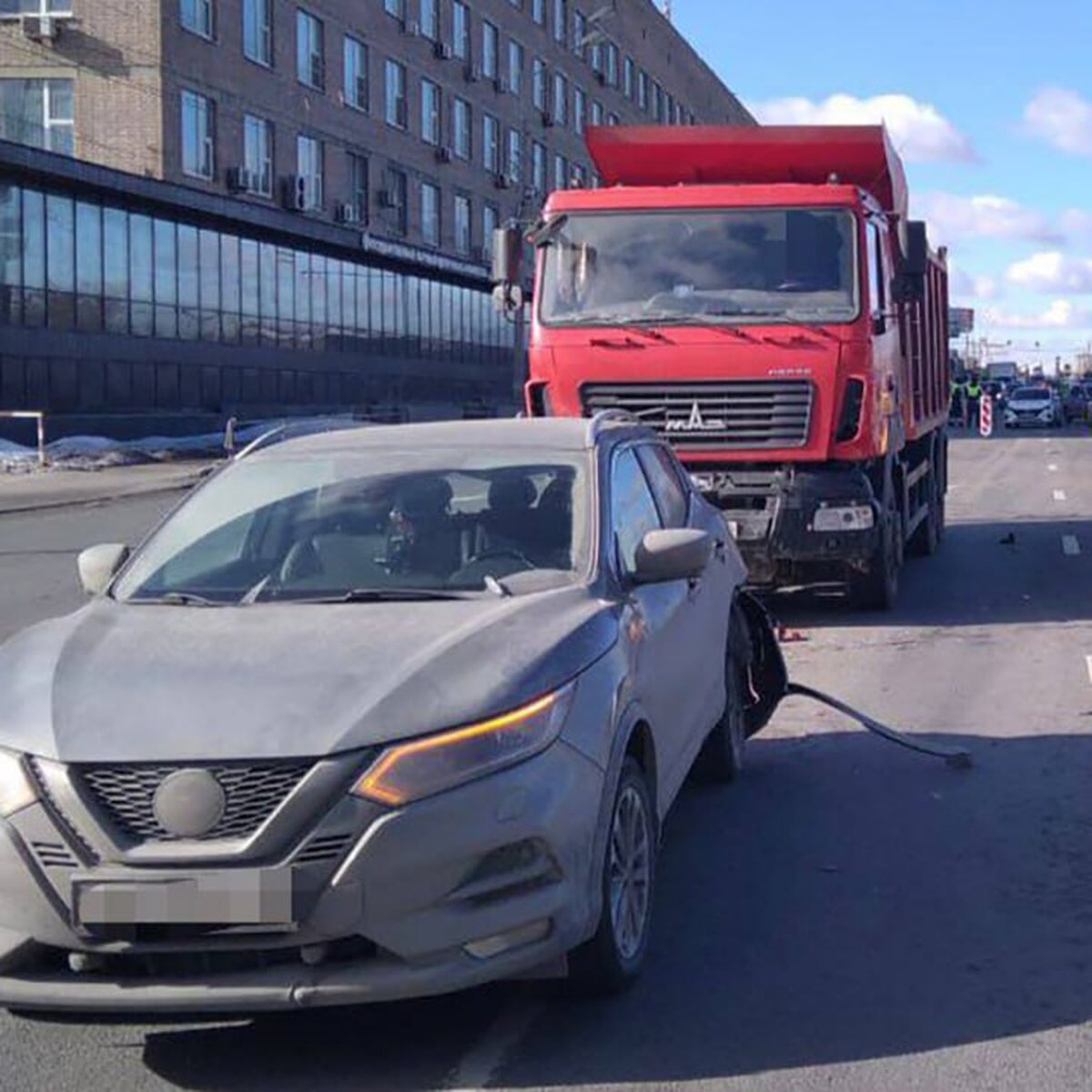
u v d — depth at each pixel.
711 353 11.93
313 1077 4.59
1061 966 5.40
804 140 13.08
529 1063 4.66
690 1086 4.49
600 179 13.50
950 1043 4.77
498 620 5.05
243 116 43.88
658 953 5.57
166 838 4.27
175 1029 4.96
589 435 6.42
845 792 7.70
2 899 4.36
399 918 4.27
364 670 4.62
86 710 4.51
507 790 4.43
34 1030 4.96
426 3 56.19
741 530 12.02
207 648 4.89
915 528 16.09
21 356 36.34
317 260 49.78
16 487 30.44
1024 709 9.54
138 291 40.53
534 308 12.34
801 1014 5.01
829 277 11.99
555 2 68.44
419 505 5.98
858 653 11.58
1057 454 41.66
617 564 5.82
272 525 6.01
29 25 39.38
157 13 39.66
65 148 40.03
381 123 52.56
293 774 4.29
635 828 5.30
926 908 6.00
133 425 39.78
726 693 7.61
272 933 4.26
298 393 48.84
